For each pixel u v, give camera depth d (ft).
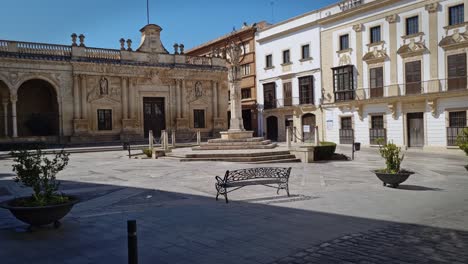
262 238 22.34
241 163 62.64
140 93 136.46
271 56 150.41
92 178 48.98
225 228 24.54
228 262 18.70
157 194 36.91
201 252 20.17
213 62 152.25
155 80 139.33
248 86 161.17
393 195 35.42
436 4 99.45
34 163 25.79
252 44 157.99
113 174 52.80
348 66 120.57
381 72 112.88
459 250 19.83
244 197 34.78
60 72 121.70
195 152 71.87
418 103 104.06
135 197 35.60
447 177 49.21
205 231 23.95
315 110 133.08
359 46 118.32
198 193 37.11
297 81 139.74
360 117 118.42
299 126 139.23
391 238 21.98
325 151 70.44
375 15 113.70
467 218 26.50
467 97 94.12
